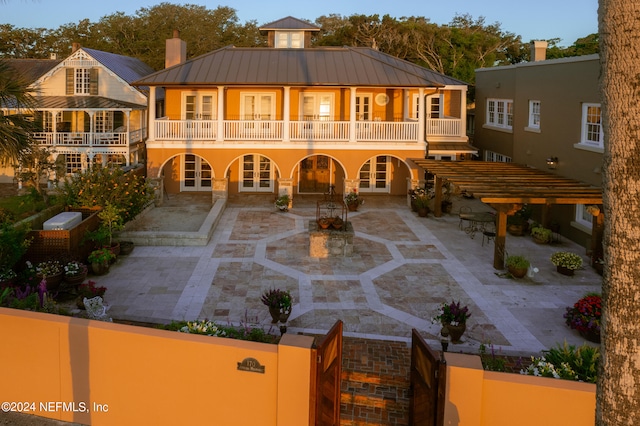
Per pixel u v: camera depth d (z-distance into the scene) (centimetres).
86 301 1198
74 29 5997
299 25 3066
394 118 2975
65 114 3459
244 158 3008
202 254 1862
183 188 3009
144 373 827
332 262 1791
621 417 460
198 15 6125
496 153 3022
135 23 5897
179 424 823
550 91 2306
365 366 1072
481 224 2331
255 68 2717
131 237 1942
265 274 1658
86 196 1911
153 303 1405
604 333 474
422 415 817
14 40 5756
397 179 3041
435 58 5209
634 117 441
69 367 861
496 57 5459
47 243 1541
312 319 1322
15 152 1448
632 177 445
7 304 1158
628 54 440
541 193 1725
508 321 1325
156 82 2541
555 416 708
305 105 2923
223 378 798
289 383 762
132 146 3312
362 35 5431
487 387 725
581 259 1708
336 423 867
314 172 3039
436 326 1292
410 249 1956
